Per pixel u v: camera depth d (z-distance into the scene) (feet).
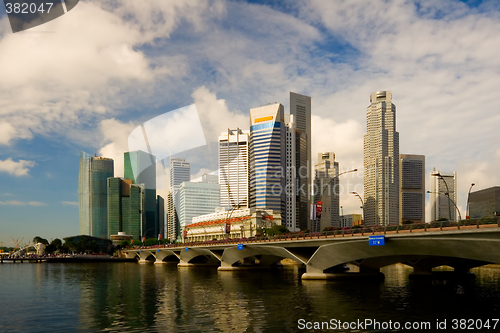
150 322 130.31
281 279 283.18
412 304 159.84
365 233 211.61
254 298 180.86
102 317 140.36
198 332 116.26
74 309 158.40
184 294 200.54
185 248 476.54
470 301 166.50
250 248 328.90
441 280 264.52
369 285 231.09
